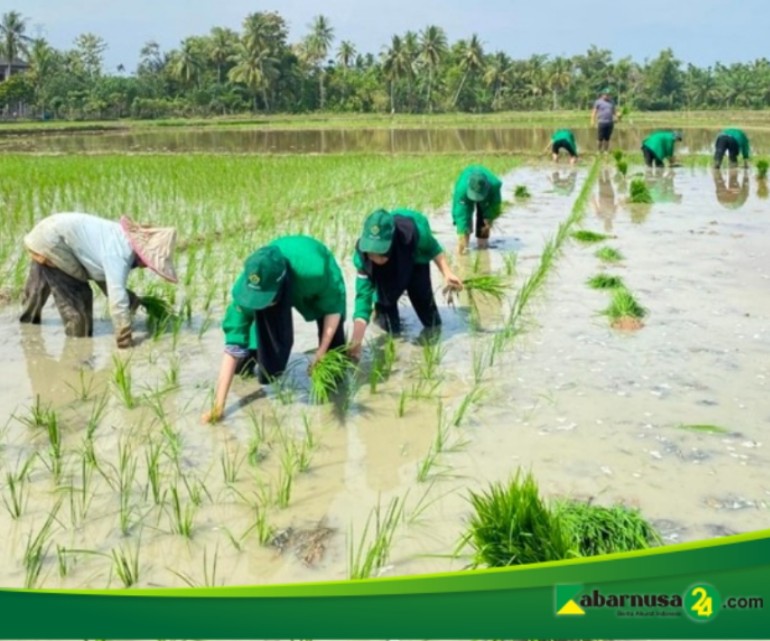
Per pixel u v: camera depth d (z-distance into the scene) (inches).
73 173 703.1
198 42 3614.7
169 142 1418.6
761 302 294.4
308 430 188.4
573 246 399.5
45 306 302.4
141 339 263.3
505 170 778.2
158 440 189.2
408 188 602.9
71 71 3567.9
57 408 208.5
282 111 3550.7
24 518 155.7
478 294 309.9
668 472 171.0
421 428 194.9
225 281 326.0
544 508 138.3
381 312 262.5
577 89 4033.0
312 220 451.5
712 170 774.5
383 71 3316.9
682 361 235.1
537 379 223.9
